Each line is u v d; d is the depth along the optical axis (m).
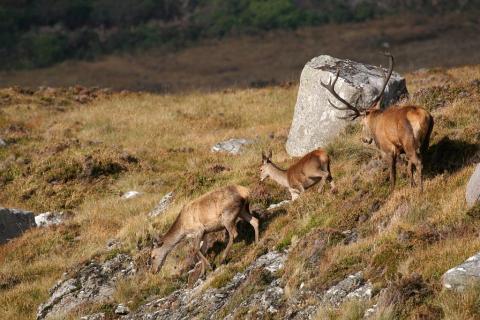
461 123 60.81
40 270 64.19
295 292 44.41
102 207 74.88
